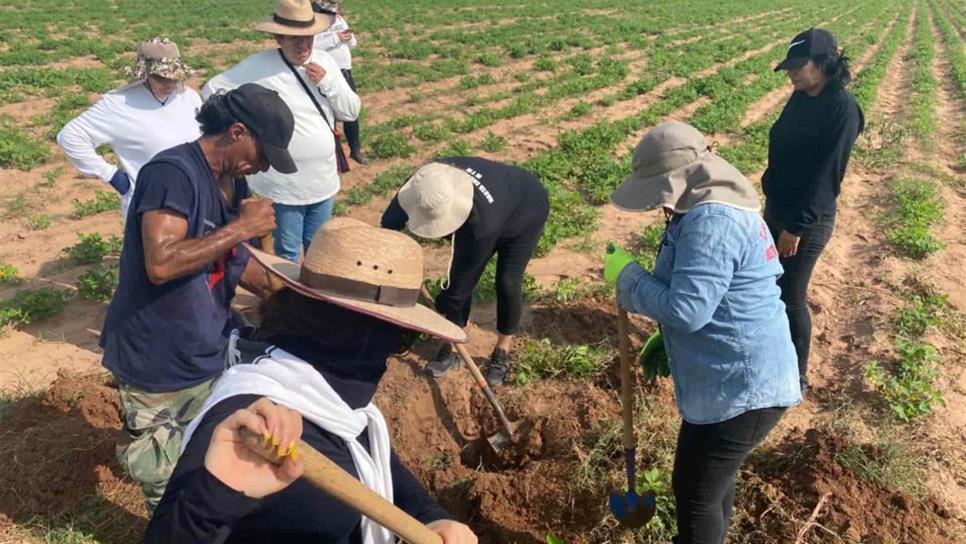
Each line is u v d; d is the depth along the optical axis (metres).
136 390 3.46
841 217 9.27
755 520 4.14
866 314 6.43
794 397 3.23
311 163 5.47
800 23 36.56
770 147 4.97
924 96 17.80
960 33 38.72
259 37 24.81
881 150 12.37
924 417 5.04
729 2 44.78
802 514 4.11
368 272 1.96
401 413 5.18
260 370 1.89
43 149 11.69
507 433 5.07
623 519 3.91
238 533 1.90
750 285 3.06
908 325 6.11
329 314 1.98
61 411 4.93
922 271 7.45
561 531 4.32
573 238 8.29
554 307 6.39
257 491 1.66
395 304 2.01
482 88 16.94
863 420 5.05
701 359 3.19
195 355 3.44
